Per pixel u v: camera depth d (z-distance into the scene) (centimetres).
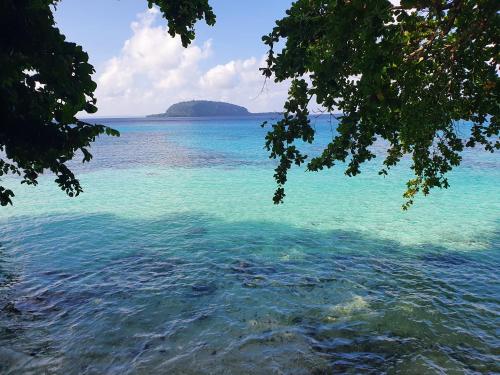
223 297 1292
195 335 1073
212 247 1780
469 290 1330
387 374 912
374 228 2089
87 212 2436
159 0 840
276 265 1563
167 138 9688
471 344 1024
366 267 1541
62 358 977
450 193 2914
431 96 657
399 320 1141
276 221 2236
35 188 3155
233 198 2862
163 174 4019
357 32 468
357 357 975
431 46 601
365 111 559
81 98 707
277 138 620
